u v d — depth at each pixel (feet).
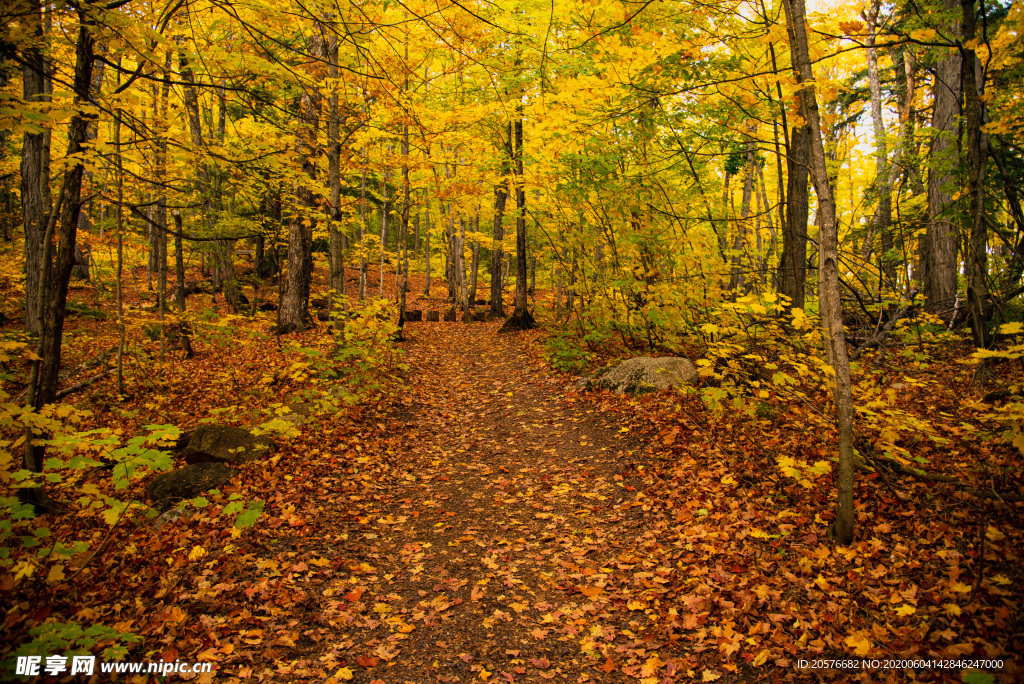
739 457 17.39
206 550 13.50
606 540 14.57
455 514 17.01
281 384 29.86
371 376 28.50
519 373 35.65
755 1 15.25
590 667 9.89
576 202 28.48
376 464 20.76
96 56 14.26
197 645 10.07
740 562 12.37
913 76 42.96
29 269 32.60
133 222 38.70
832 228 12.53
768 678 8.90
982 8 15.94
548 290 85.15
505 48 22.53
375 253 72.23
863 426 16.14
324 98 31.22
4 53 11.61
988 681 6.90
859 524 12.93
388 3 12.86
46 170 16.29
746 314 21.70
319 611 11.66
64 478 16.96
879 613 10.18
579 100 20.94
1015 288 21.94
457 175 40.29
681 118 23.48
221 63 13.32
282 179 26.78
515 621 11.48
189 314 35.88
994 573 10.59
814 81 12.60
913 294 26.63
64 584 11.65
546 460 21.01
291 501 16.58
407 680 9.66
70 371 32.76
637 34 15.65
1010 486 12.96
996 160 20.36
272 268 75.82
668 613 11.09
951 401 17.76
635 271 28.55
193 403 27.96
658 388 25.08
